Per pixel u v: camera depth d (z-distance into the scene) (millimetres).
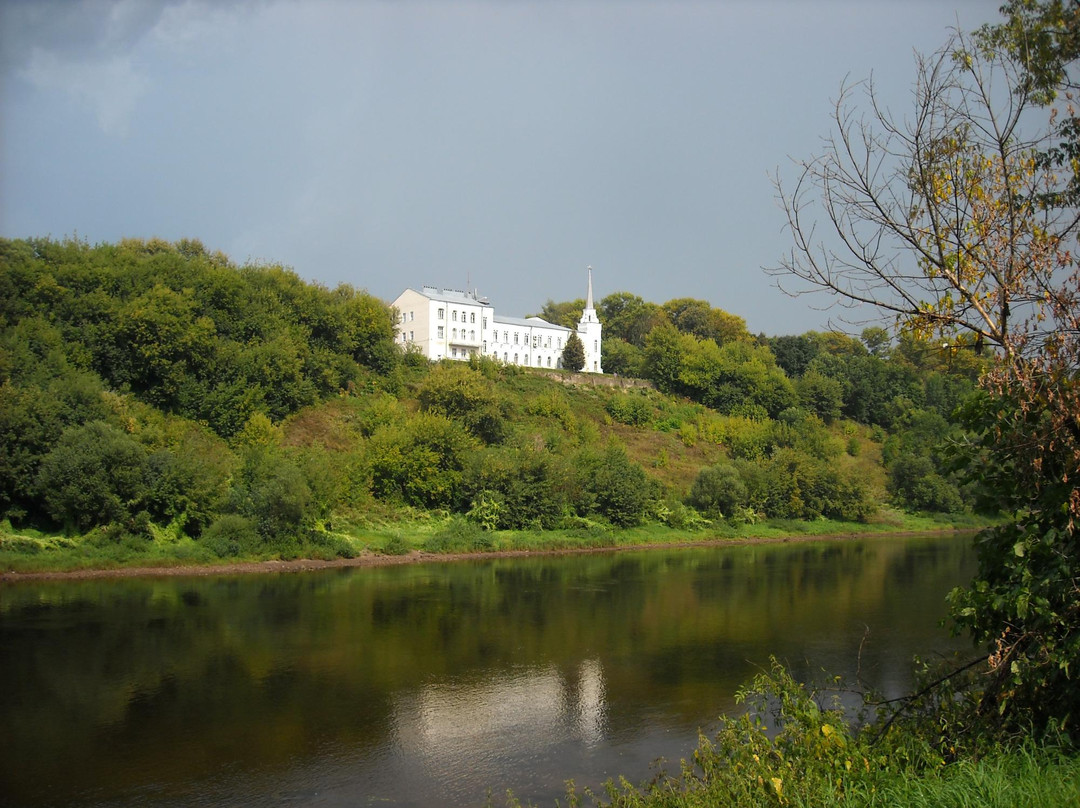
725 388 99500
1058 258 11070
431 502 57656
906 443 93375
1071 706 10703
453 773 17281
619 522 62562
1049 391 10422
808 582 42594
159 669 23922
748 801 10188
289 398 64000
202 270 68562
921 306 12148
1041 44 12008
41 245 62094
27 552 38188
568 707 21500
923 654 25422
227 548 42312
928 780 9836
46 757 17578
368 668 24719
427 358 85812
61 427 41781
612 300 153750
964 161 11859
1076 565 10523
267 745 18547
